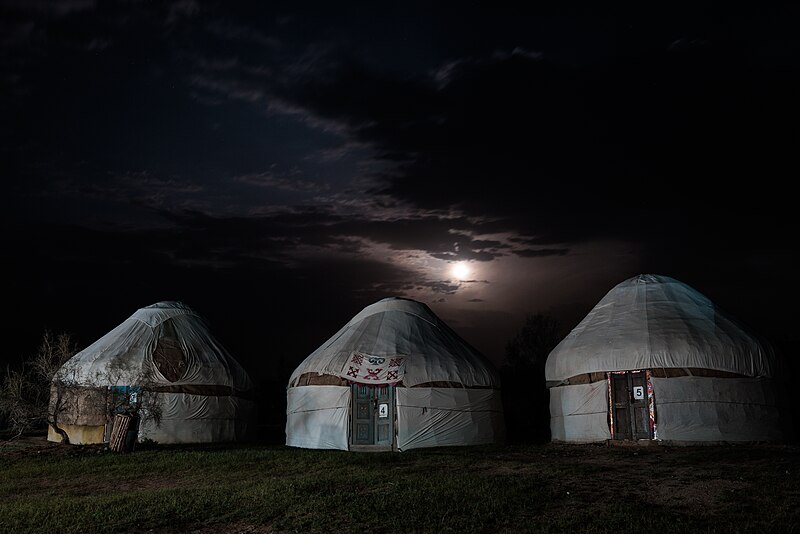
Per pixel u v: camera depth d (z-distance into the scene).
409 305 18.33
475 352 18.03
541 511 8.77
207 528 8.52
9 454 15.02
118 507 9.47
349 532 8.10
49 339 18.02
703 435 14.51
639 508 8.68
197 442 17.95
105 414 17.11
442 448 15.57
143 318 19.09
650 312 16.02
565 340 17.17
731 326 15.48
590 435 15.66
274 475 11.94
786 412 15.62
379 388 16.33
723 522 8.03
